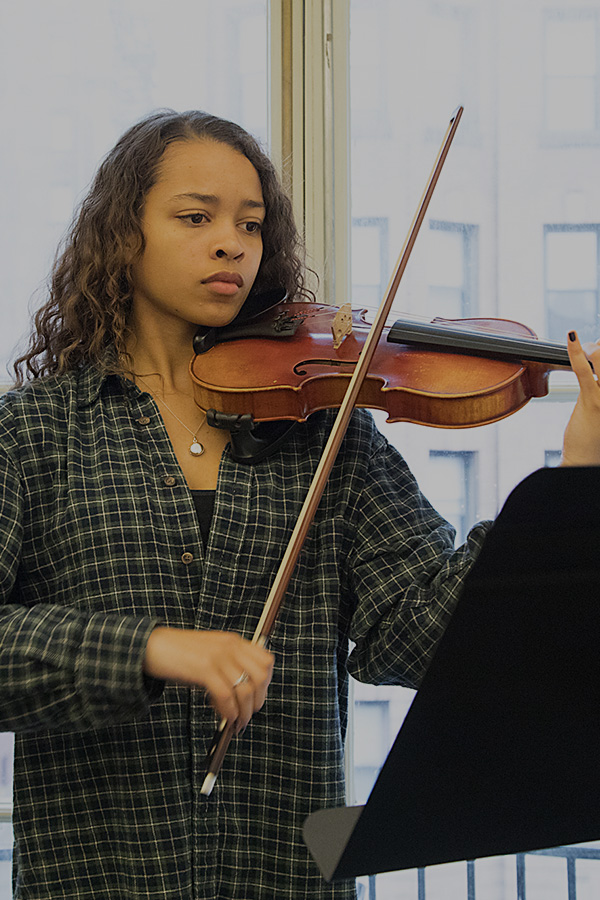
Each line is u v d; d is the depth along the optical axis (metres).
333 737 1.11
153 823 1.03
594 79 1.86
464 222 1.88
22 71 1.86
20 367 1.32
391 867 0.65
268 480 1.13
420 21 1.85
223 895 1.06
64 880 1.04
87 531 1.06
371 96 1.86
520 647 0.62
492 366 1.11
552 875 1.84
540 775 0.66
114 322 1.18
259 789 1.09
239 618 1.10
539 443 1.88
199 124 1.19
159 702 1.04
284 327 1.25
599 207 1.87
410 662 1.12
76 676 0.86
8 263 1.87
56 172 1.87
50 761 1.05
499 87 1.86
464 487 1.89
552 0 1.85
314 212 1.81
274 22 1.81
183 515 1.09
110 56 1.86
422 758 0.62
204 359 1.18
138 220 1.15
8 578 1.02
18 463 1.08
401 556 1.16
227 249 1.11
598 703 0.65
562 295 1.88
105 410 1.15
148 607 1.06
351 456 1.18
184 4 1.85
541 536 0.60
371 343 1.08
